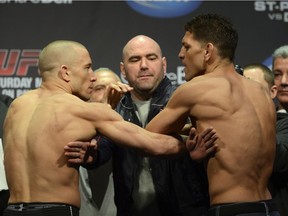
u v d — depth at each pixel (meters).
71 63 3.03
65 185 2.87
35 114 2.93
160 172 3.29
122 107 3.45
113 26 4.80
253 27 4.79
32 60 4.78
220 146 2.83
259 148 2.84
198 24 2.99
